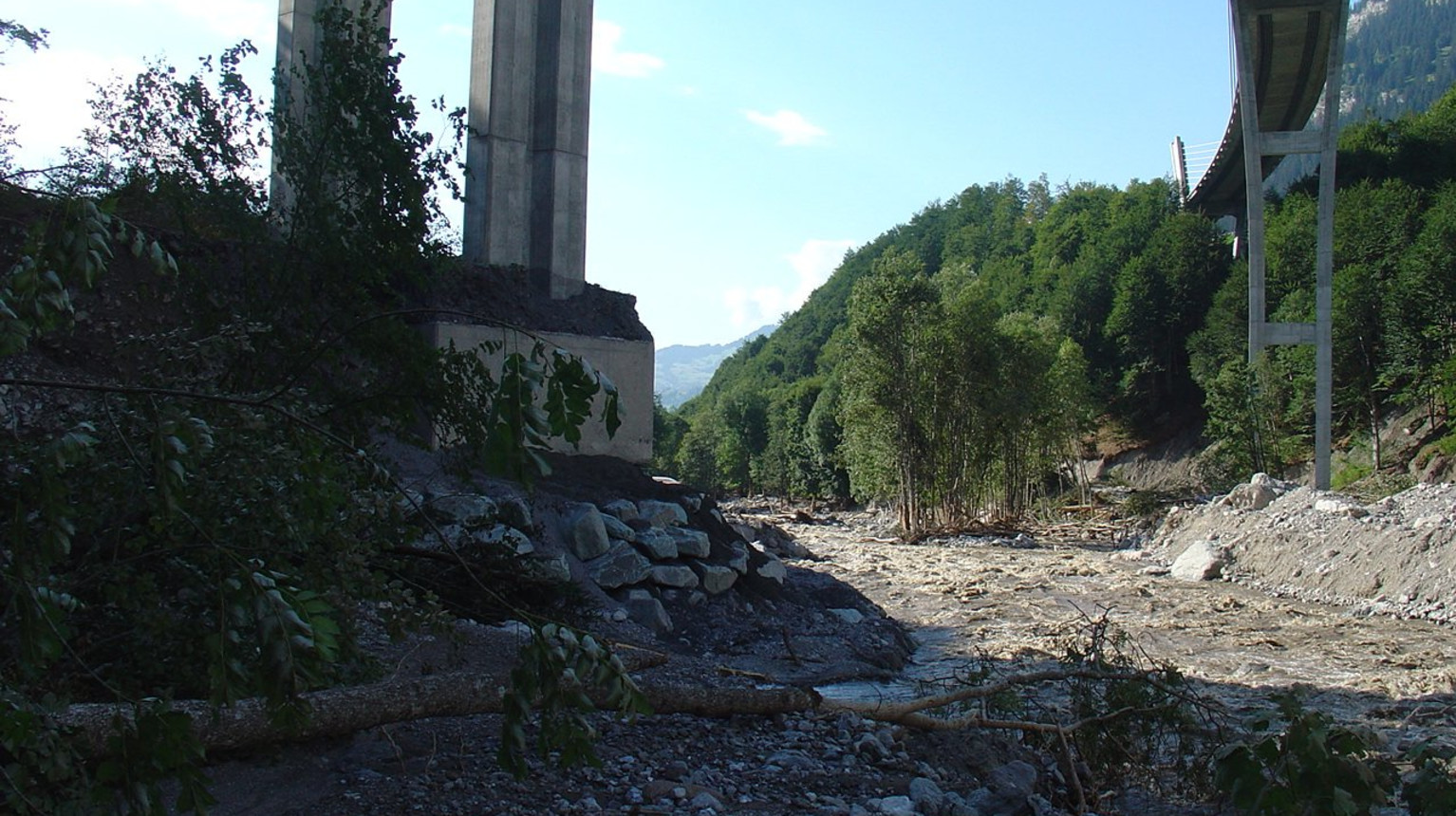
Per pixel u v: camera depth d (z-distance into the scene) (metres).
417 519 11.08
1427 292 76.31
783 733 9.02
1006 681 9.97
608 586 15.68
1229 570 32.12
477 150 22.58
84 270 4.07
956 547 48.19
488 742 8.05
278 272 12.27
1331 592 27.36
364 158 12.79
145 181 12.04
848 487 107.00
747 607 17.25
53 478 4.26
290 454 6.79
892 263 59.38
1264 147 61.94
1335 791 5.89
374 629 10.12
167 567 6.91
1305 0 59.59
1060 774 8.97
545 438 4.50
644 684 8.71
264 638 4.00
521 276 21.55
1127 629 21.48
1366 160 114.56
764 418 151.25
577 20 23.31
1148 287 111.75
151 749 4.11
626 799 7.14
